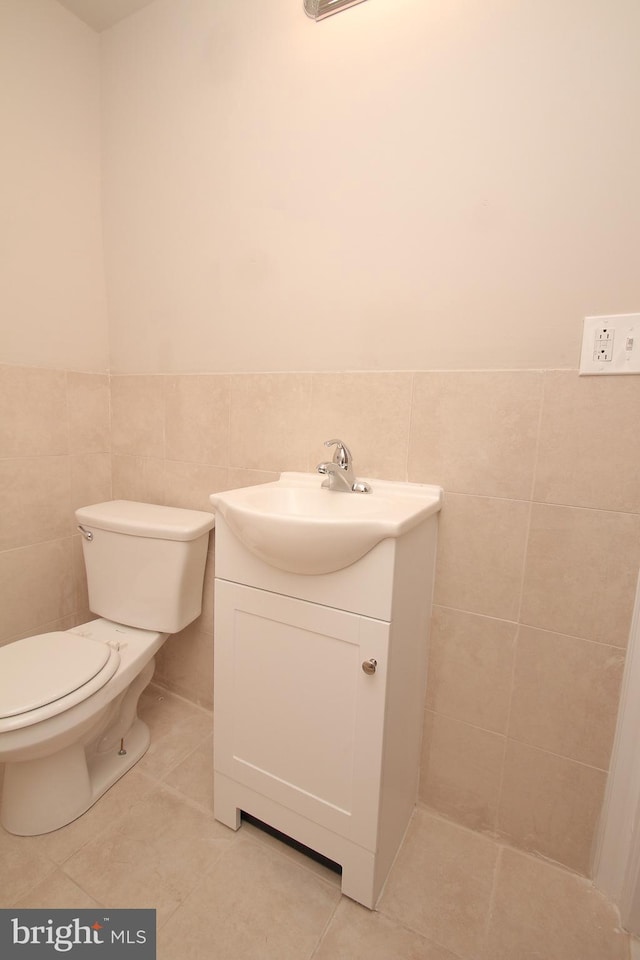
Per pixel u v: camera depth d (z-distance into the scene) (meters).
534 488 1.02
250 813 1.11
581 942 0.92
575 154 0.90
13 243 1.36
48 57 1.39
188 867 1.05
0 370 1.36
